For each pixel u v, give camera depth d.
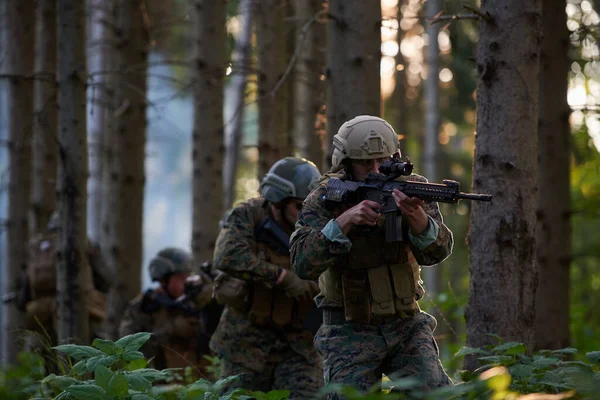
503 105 7.20
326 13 8.73
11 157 15.34
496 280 7.20
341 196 5.95
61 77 11.00
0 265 30.27
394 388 5.80
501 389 5.12
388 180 5.84
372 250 5.91
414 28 25.11
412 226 5.75
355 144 6.03
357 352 5.94
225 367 7.97
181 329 10.91
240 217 7.90
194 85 13.81
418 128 29.23
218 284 7.91
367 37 8.62
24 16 15.18
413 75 28.47
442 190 5.55
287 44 15.08
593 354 6.12
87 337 11.06
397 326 6.00
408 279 5.97
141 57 14.62
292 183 7.73
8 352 15.18
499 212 7.19
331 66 8.73
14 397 9.70
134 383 5.74
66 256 10.98
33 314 12.53
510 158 7.18
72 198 10.98
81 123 11.02
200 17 13.67
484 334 7.24
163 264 11.16
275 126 13.21
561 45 10.88
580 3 12.82
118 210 14.73
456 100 27.08
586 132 14.35
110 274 12.30
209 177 13.80
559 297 11.25
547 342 11.23
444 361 10.36
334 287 6.07
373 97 8.65
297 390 7.71
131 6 14.53
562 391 5.91
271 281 7.58
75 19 10.95
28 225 15.50
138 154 14.77
